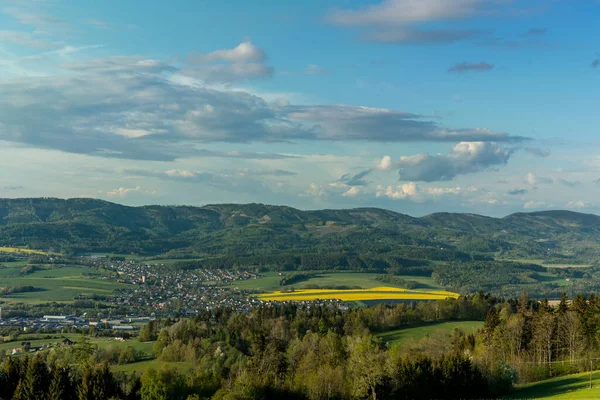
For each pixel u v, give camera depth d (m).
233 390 98.75
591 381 102.56
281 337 145.25
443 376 104.25
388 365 102.19
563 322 125.56
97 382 93.94
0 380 97.50
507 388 107.75
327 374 102.38
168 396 97.75
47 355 135.50
